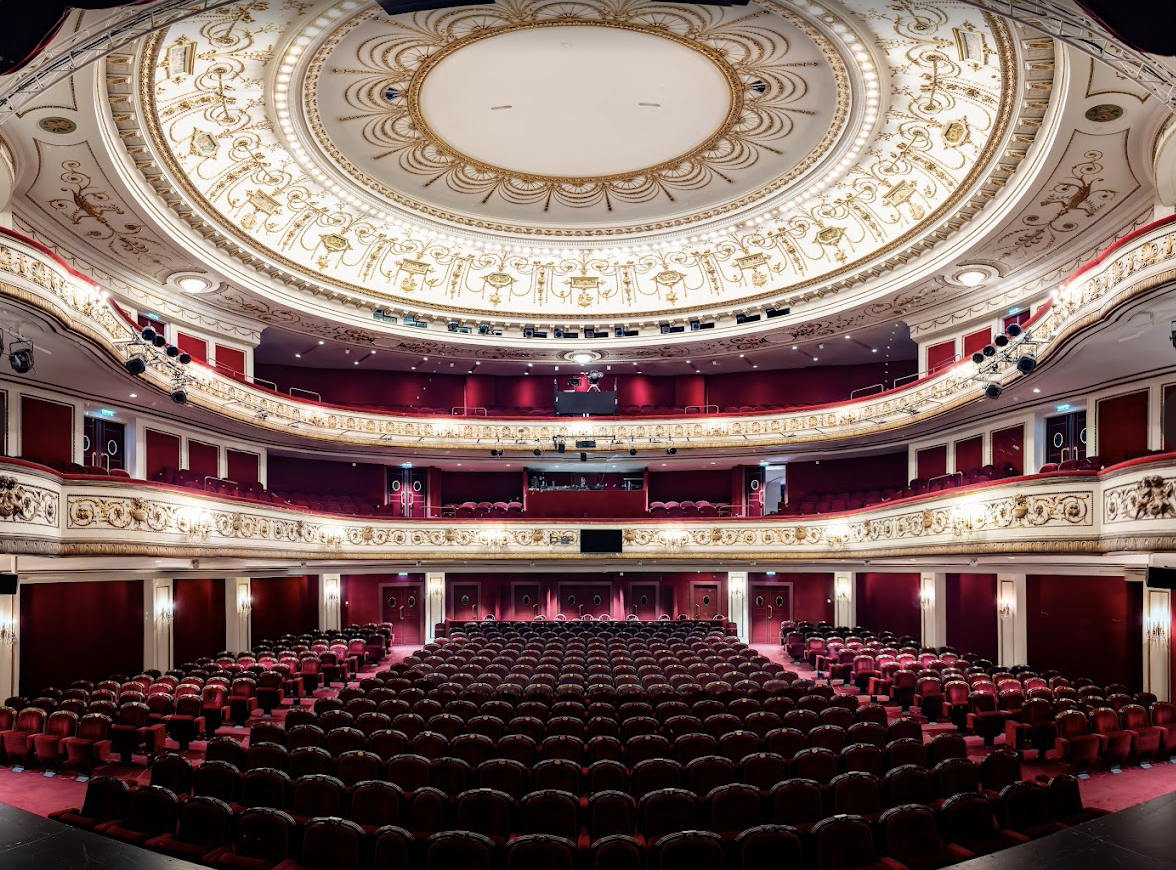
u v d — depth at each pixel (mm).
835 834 6492
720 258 23188
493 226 21719
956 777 8227
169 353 15289
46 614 16844
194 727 12508
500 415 26328
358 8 12594
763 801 7965
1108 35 7348
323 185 18984
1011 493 14180
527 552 24781
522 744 9586
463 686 14641
